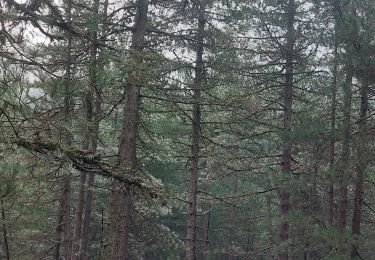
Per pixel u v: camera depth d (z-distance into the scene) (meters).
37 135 4.04
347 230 11.87
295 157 19.25
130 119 10.91
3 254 13.35
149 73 9.98
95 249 21.70
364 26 11.64
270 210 25.48
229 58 14.28
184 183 26.77
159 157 17.73
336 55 12.71
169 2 13.04
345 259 11.27
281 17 15.05
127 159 10.69
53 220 16.33
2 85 3.27
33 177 3.92
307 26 14.69
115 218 10.19
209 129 16.22
